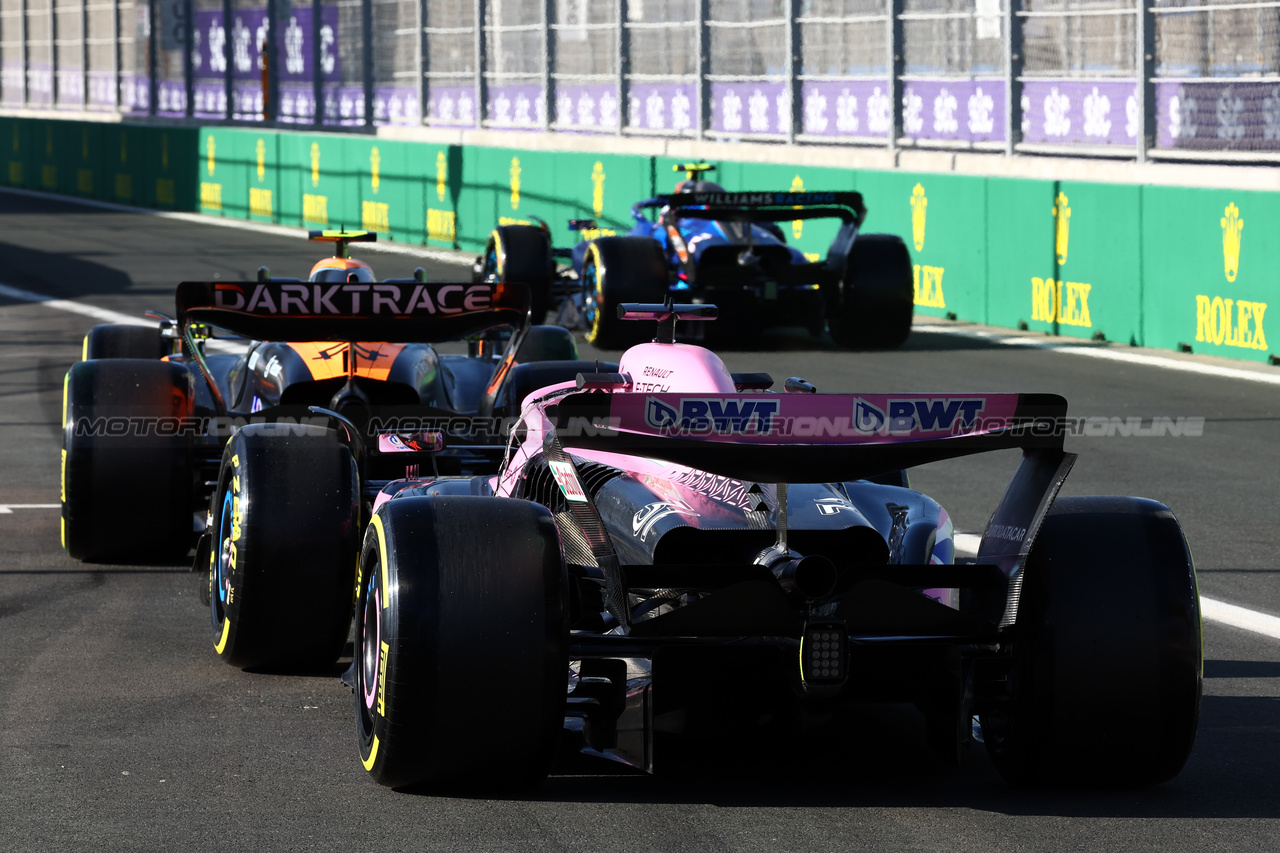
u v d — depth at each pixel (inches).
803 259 2233.0
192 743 703.7
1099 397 1772.9
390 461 1016.9
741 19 3309.5
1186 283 2119.8
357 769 667.4
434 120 4168.3
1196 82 2340.1
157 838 583.8
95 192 5083.7
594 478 735.1
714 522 657.0
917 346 2212.1
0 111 6407.5
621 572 607.8
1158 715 618.5
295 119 4598.9
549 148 3767.2
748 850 573.9
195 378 1146.0
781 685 632.4
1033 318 2378.2
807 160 3088.1
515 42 3907.5
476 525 609.0
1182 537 638.5
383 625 599.2
